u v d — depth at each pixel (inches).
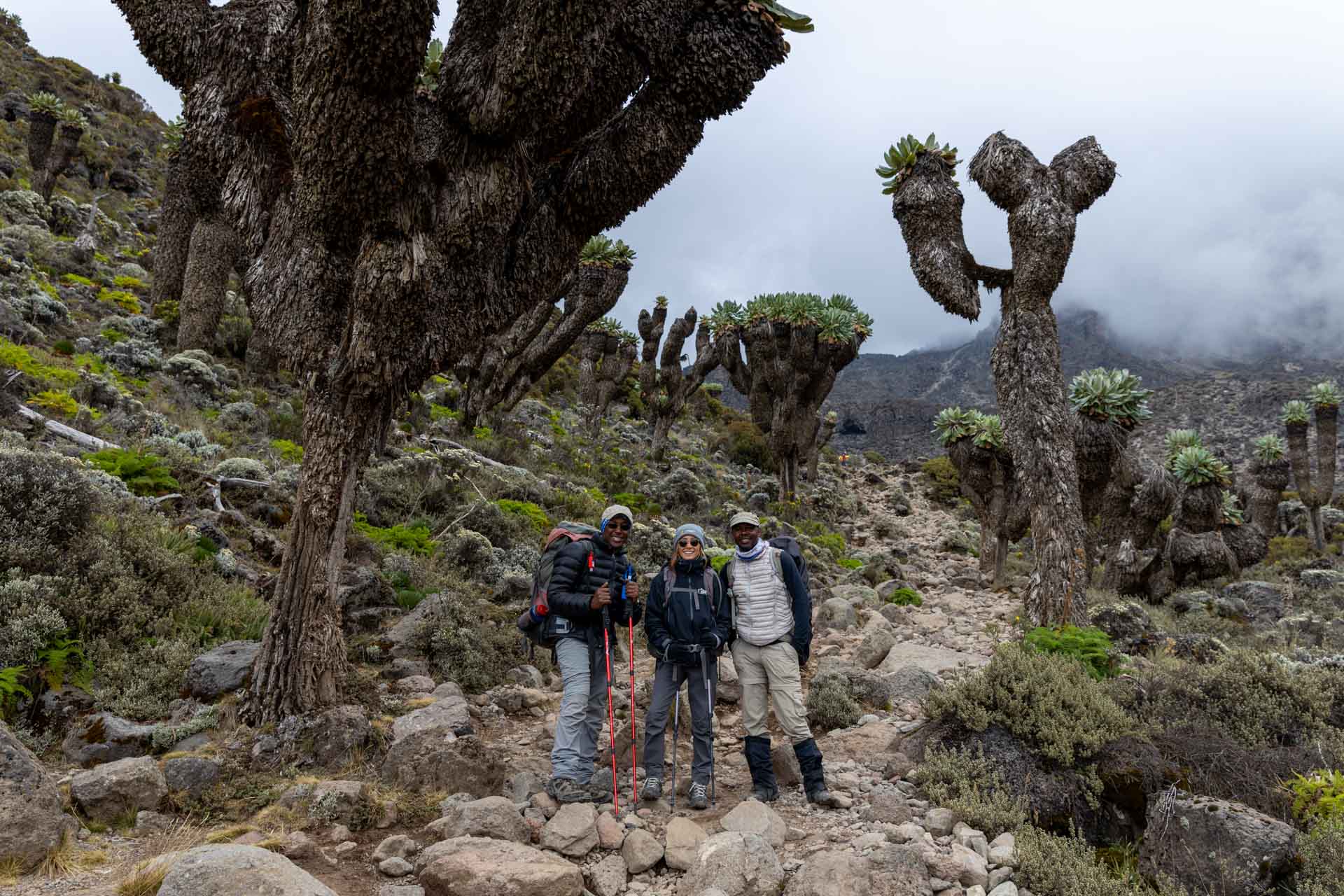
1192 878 135.4
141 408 429.7
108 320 637.3
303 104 164.1
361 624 261.0
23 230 791.1
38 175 997.2
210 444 416.2
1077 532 345.1
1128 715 189.3
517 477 570.9
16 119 1369.3
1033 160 366.9
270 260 190.2
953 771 167.8
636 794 159.0
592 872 130.6
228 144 191.8
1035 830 149.6
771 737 210.2
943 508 1414.9
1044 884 130.2
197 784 148.2
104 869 115.1
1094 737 169.6
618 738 190.9
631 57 188.5
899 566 637.9
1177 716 201.8
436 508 436.8
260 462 392.8
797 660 168.1
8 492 213.3
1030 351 361.1
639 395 1434.5
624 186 202.7
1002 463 649.6
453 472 512.4
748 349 1022.4
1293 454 1117.1
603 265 740.7
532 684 244.5
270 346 190.9
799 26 208.8
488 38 185.9
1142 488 652.7
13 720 165.9
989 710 186.4
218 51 189.9
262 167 191.0
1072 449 354.6
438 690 213.0
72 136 1021.8
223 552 270.4
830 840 144.9
